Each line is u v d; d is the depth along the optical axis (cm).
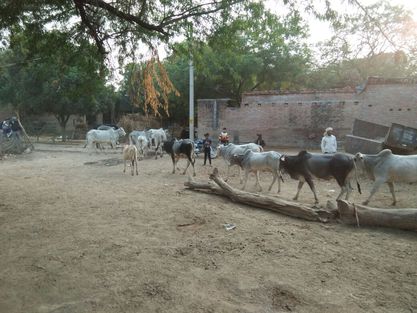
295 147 1967
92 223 623
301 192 903
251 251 488
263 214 677
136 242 525
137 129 2602
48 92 2522
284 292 372
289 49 2411
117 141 2241
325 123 1902
